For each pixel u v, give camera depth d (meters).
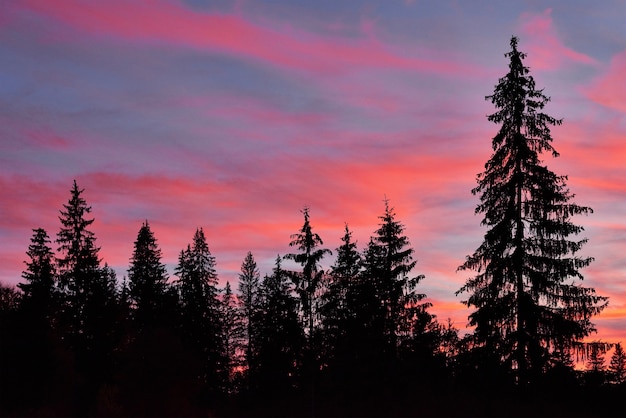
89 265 50.53
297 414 37.31
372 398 34.25
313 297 45.03
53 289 49.50
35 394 35.50
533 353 26.55
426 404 29.81
